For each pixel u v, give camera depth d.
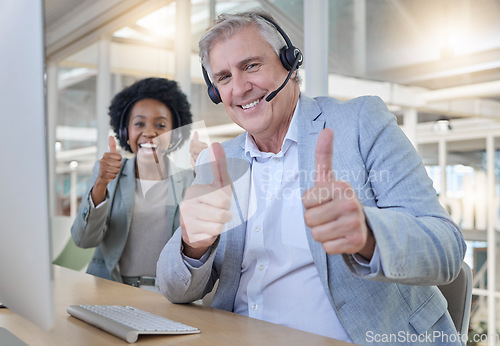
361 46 2.27
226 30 1.13
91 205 1.68
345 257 0.81
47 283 0.65
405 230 0.81
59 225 2.76
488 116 1.97
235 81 1.13
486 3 1.91
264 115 1.13
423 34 2.09
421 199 0.97
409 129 2.18
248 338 0.83
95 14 4.12
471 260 2.10
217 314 1.02
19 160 0.67
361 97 1.14
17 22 0.66
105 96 4.12
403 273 0.78
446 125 2.07
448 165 2.10
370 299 0.98
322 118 1.13
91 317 0.93
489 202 2.01
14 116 0.67
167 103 1.57
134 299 1.18
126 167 1.65
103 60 4.16
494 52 1.91
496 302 2.04
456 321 1.16
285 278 1.08
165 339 0.83
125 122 1.58
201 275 1.07
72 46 4.63
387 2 2.19
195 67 3.23
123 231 1.68
